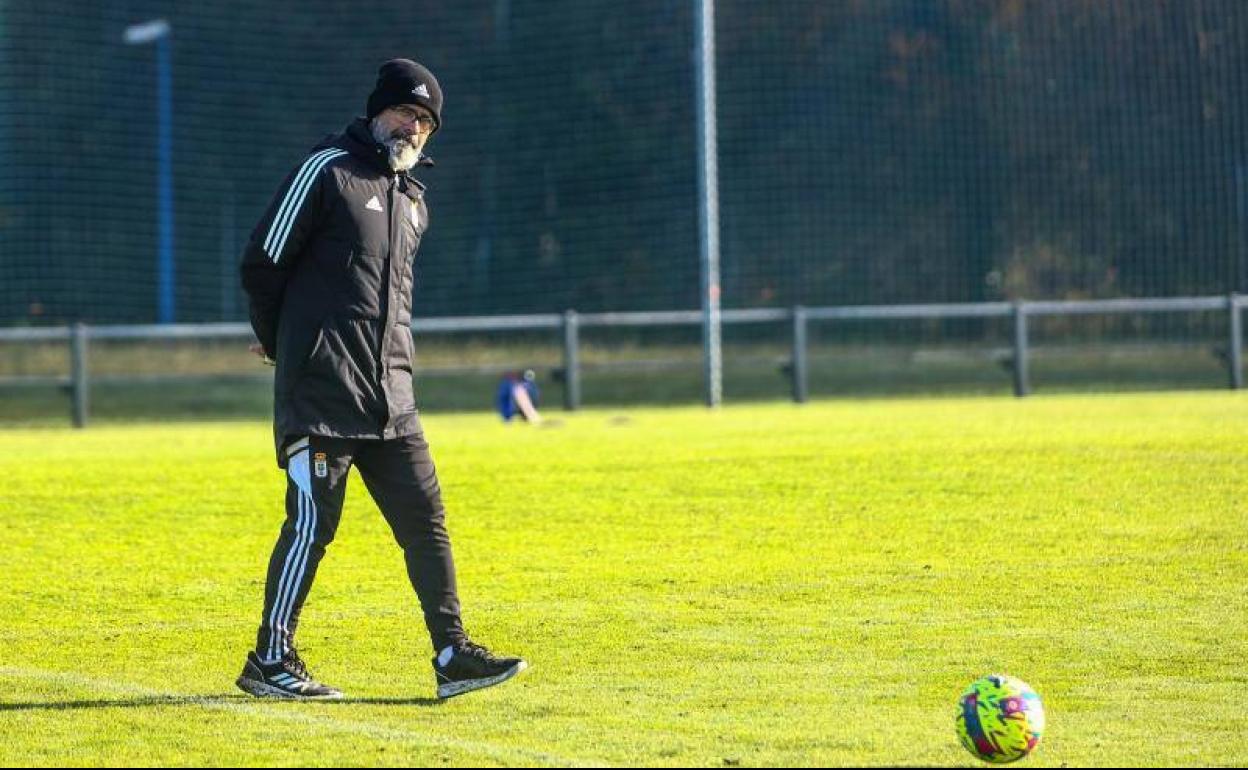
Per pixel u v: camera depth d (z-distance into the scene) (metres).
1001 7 135.75
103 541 36.72
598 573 32.03
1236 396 73.25
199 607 29.77
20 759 19.56
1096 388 84.38
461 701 22.47
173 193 147.50
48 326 141.88
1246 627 26.42
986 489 40.81
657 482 43.06
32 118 146.25
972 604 28.61
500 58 145.62
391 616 28.62
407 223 23.59
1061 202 131.50
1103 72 131.62
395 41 150.62
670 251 133.12
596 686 23.17
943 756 19.25
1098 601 28.64
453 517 38.78
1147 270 127.88
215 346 106.25
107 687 23.55
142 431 68.62
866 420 60.97
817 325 117.94
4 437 64.69
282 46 151.62
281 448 23.33
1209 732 20.33
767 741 19.98
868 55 138.25
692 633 26.66
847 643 25.75
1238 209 126.25
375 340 23.17
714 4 139.62
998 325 116.38
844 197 134.25
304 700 22.66
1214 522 35.97
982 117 135.50
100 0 149.12
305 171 22.89
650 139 138.00
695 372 100.44
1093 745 19.73
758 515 38.19
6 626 28.16
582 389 94.19
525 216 139.75
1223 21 128.75
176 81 149.50
